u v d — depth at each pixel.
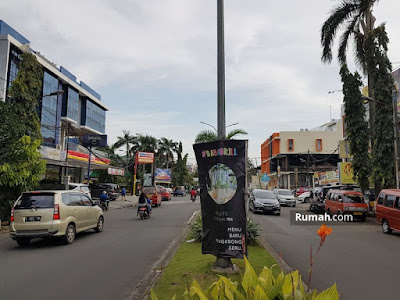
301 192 46.91
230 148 6.77
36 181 15.79
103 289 6.54
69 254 9.84
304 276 7.64
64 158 28.47
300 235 14.43
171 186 78.12
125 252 10.11
